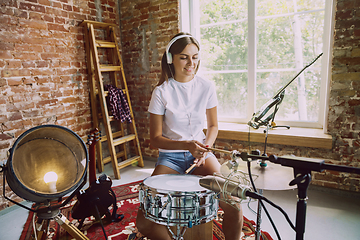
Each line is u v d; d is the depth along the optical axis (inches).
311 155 101.7
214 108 75.7
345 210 88.1
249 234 75.1
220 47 127.7
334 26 91.1
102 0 134.0
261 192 56.2
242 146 115.7
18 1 98.6
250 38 118.0
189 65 66.8
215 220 83.5
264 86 120.3
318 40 106.2
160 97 69.5
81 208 75.4
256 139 109.3
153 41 134.9
